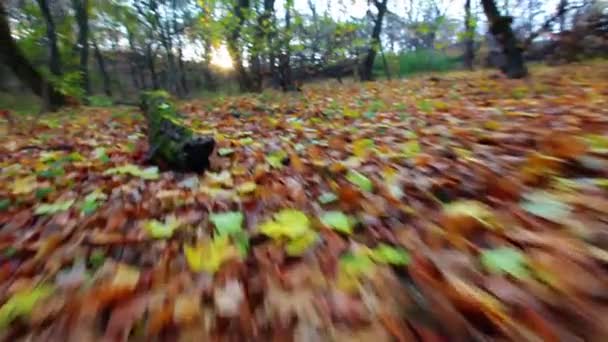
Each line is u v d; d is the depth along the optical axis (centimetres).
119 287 176
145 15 1686
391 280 162
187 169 379
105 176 380
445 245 181
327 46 1406
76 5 1698
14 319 162
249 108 905
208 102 1173
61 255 217
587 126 348
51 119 935
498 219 193
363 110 688
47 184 373
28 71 1154
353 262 176
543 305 134
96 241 230
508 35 988
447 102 671
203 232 232
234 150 452
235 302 161
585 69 992
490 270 156
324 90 1309
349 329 140
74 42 1622
